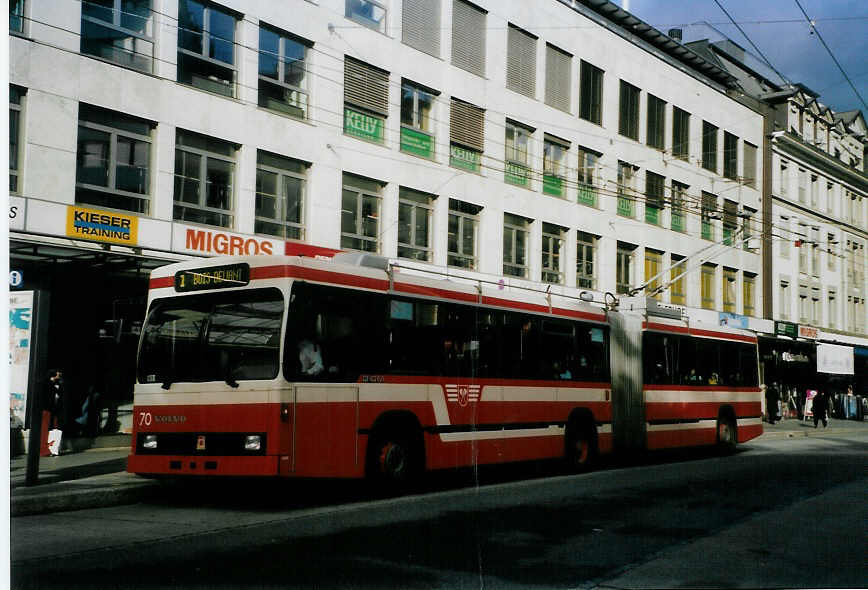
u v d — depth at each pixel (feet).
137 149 60.08
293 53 71.15
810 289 155.43
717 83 134.41
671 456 68.80
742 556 26.71
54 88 54.70
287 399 33.73
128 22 59.52
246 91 66.85
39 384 37.99
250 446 33.63
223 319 35.70
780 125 150.10
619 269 109.60
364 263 39.70
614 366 56.39
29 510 33.42
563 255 99.91
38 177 53.67
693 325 66.33
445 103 84.53
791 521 34.04
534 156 95.55
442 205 83.82
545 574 23.56
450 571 23.54
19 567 23.35
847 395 144.05
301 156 70.85
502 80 91.25
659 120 117.19
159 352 36.96
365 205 77.20
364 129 76.74
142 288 59.72
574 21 101.65
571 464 51.72
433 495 40.52
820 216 159.94
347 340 36.94
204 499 38.68
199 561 24.25
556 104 98.99
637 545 28.22
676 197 120.06
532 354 48.85
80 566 23.50
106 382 58.80
